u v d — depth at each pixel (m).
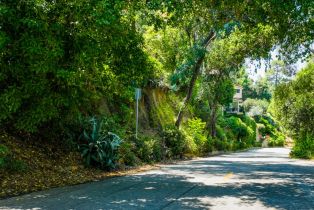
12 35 10.31
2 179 9.95
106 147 14.73
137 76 14.11
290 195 9.26
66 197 8.59
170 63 32.94
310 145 32.31
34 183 10.30
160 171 15.71
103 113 20.30
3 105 10.57
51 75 11.51
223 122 63.44
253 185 11.05
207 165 19.89
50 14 10.72
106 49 12.45
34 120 11.39
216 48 35.84
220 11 16.56
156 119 29.17
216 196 8.99
